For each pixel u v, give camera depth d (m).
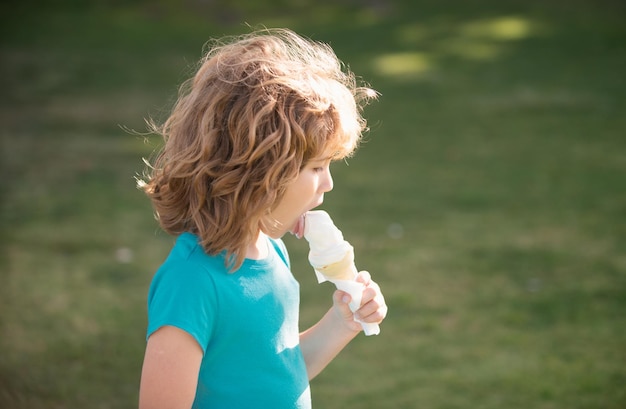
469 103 9.92
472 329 4.47
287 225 1.63
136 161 7.72
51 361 4.05
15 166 7.48
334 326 1.86
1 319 4.49
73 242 5.70
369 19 14.70
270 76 1.57
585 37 12.80
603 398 3.73
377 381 3.94
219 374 1.57
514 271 5.22
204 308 1.52
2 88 10.45
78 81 10.88
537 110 9.49
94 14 14.80
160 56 12.37
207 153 1.55
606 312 4.62
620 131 8.57
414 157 7.95
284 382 1.62
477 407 3.68
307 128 1.56
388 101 10.12
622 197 6.62
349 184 7.14
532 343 4.29
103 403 3.69
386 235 5.91
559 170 7.40
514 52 12.25
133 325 4.49
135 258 5.45
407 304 4.77
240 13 15.09
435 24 14.15
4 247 5.59
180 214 1.62
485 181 7.16
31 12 14.77
